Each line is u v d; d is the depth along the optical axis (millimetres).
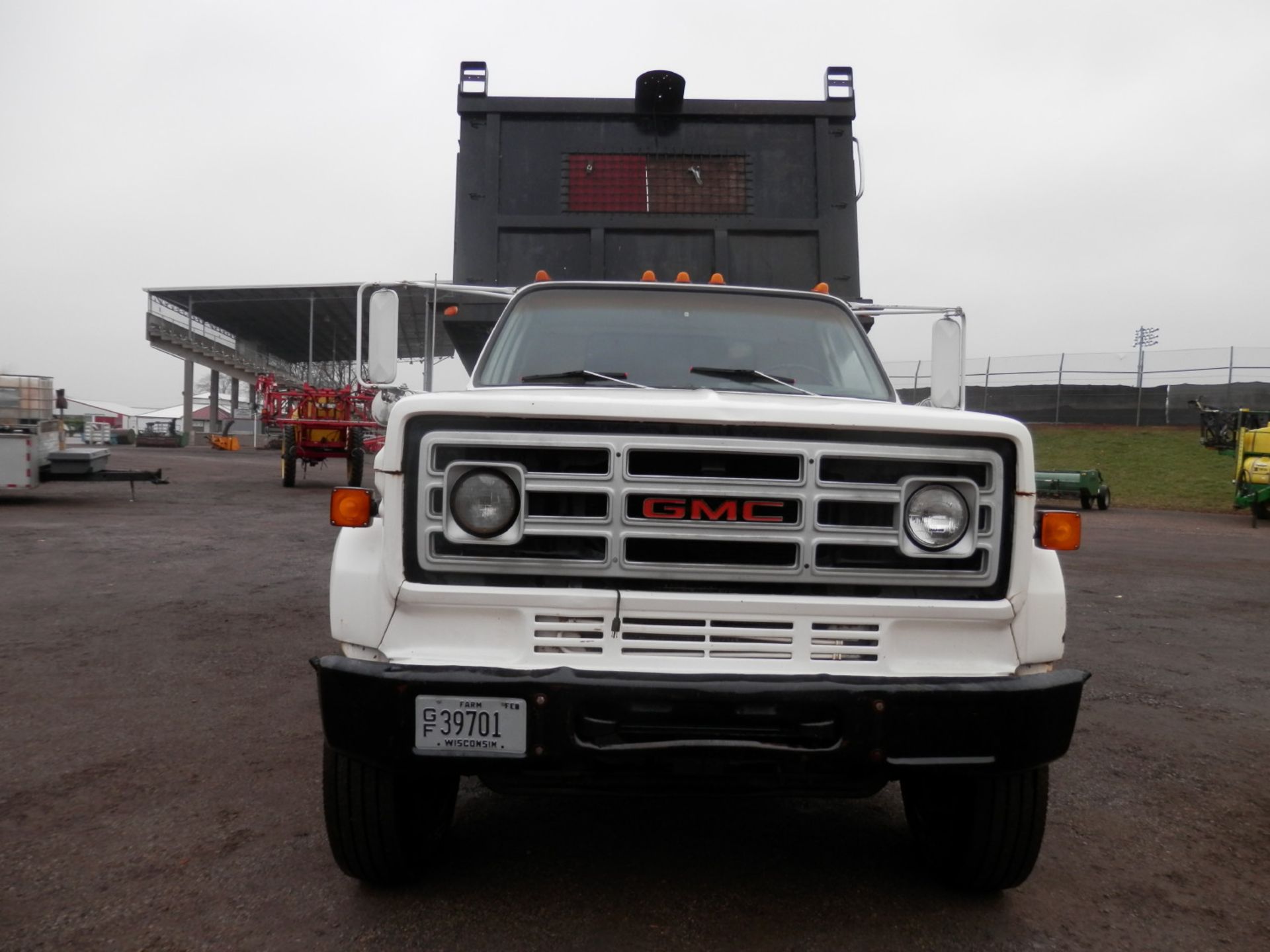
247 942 2730
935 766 2680
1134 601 9156
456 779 3457
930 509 2824
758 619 2781
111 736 4461
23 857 3227
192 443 56531
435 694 2637
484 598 2736
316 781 3967
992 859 2998
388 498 2766
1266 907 3104
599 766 2680
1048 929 2930
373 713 2654
